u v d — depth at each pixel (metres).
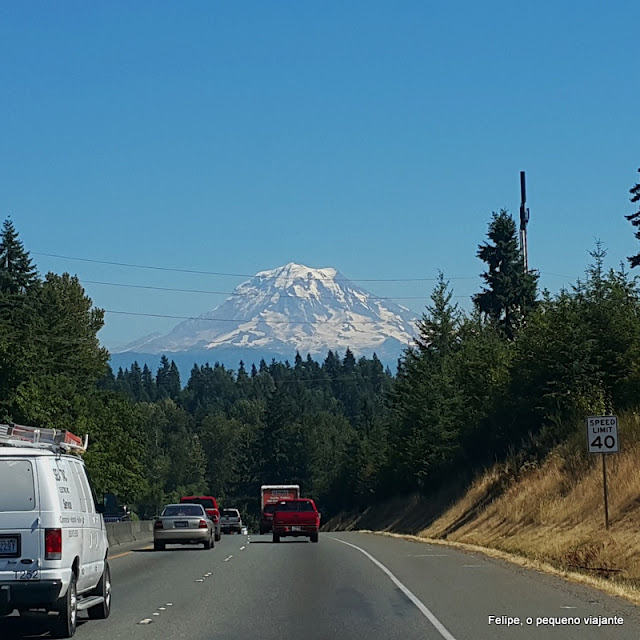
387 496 108.69
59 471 18.52
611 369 55.38
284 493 107.56
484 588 25.61
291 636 17.80
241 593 25.05
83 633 18.39
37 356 84.19
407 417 83.06
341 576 29.72
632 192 71.88
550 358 56.84
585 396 54.31
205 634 18.08
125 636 17.94
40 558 17.31
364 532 84.50
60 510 17.75
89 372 112.69
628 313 56.47
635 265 71.69
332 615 20.58
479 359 73.50
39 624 20.58
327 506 166.25
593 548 32.47
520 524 46.47
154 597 24.30
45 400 80.31
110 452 96.94
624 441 43.91
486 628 18.45
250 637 17.70
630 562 29.66
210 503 63.72
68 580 17.77
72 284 132.38
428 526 69.94
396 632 18.08
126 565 35.50
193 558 39.12
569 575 28.58
